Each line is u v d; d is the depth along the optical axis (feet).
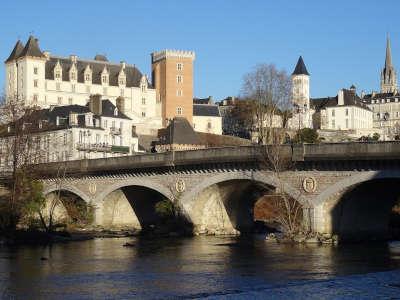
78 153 460.14
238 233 309.01
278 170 246.47
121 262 196.54
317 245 234.58
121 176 318.24
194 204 288.71
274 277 164.45
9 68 615.57
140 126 616.39
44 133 469.16
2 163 367.45
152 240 271.28
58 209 355.77
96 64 641.40
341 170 233.76
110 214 336.70
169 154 287.69
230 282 157.89
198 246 242.99
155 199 351.05
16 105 446.19
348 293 142.61
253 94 475.72
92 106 495.00
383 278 160.86
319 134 629.10
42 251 228.43
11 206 289.53
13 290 148.97
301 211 251.80
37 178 331.98
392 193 259.19
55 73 609.01
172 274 171.42
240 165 265.54
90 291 147.54
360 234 253.44
